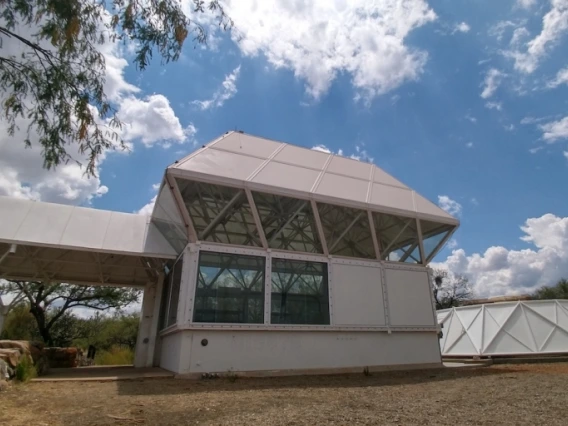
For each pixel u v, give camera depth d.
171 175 11.73
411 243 15.96
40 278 16.02
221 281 11.94
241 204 13.13
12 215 13.23
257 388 9.09
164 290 16.36
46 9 6.17
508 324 21.84
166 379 10.59
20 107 6.54
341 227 14.74
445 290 57.03
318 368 12.48
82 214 14.60
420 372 13.32
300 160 15.92
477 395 7.59
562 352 19.27
